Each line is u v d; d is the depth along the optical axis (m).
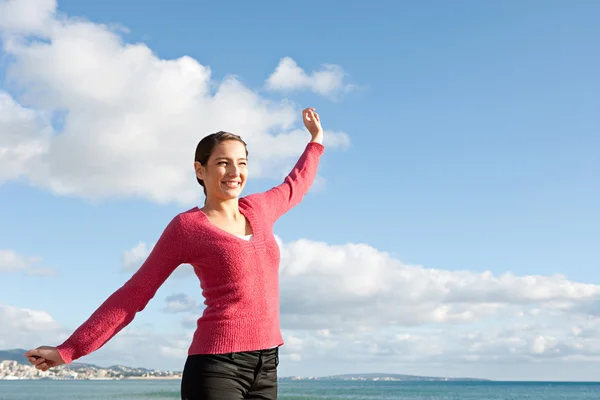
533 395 97.31
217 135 3.13
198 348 2.90
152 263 3.01
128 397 66.31
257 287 2.97
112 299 2.98
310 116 4.04
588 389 135.12
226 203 3.10
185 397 2.93
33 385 161.00
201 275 3.03
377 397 77.12
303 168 3.78
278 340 3.04
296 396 75.81
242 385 2.89
